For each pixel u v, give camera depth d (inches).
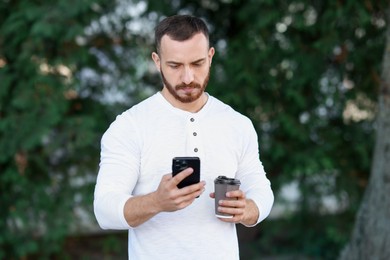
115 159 89.7
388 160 181.8
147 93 248.5
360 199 247.9
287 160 242.2
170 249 89.0
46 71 220.4
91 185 233.6
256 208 91.9
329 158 235.9
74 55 219.6
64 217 229.5
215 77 237.3
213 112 93.7
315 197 251.4
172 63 85.7
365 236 187.0
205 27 88.0
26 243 225.6
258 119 241.0
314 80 235.3
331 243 252.5
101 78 241.1
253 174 96.5
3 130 215.6
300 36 233.3
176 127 90.8
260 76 235.5
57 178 234.7
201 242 89.4
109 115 240.2
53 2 213.3
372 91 238.5
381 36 227.5
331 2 216.8
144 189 90.5
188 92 87.0
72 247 255.3
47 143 228.1
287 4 224.2
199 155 90.5
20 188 226.4
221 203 85.0
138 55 242.7
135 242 91.6
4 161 217.8
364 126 247.0
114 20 235.1
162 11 234.8
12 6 220.7
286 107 240.5
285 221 257.6
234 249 93.4
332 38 221.1
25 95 213.6
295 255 254.1
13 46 219.3
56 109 213.3
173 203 79.7
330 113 248.1
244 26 242.1
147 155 89.8
